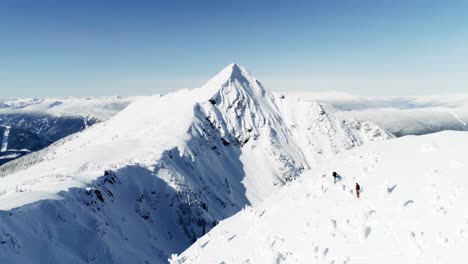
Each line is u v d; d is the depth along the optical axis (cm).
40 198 6009
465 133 2612
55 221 5747
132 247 7294
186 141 18112
